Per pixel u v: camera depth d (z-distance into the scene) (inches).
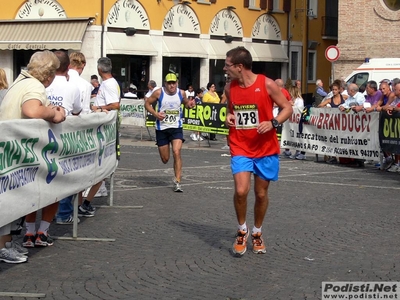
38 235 318.0
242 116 296.4
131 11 1277.1
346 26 1197.7
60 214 367.6
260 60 1531.7
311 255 306.3
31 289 253.1
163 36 1337.4
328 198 457.7
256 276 273.0
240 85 295.9
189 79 1414.9
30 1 1268.5
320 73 1734.7
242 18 1501.0
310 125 699.4
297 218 387.5
